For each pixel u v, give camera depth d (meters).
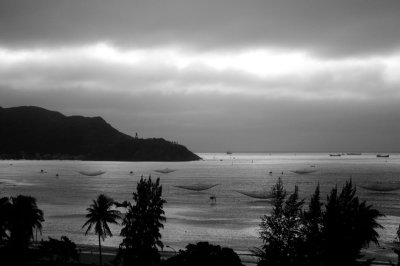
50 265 64.06
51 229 115.00
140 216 63.72
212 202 176.62
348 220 43.31
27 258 64.69
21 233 72.50
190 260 51.44
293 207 50.50
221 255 52.09
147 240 63.62
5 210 72.25
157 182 65.94
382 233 107.06
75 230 113.75
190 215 141.50
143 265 62.50
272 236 50.44
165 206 165.00
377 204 166.25
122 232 64.31
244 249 92.50
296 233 49.53
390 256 85.25
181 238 104.38
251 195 186.25
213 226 120.50
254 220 130.62
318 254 43.53
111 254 86.31
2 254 63.41
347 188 44.75
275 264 47.94
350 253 42.56
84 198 196.38
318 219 46.19
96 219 76.88
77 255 70.81
